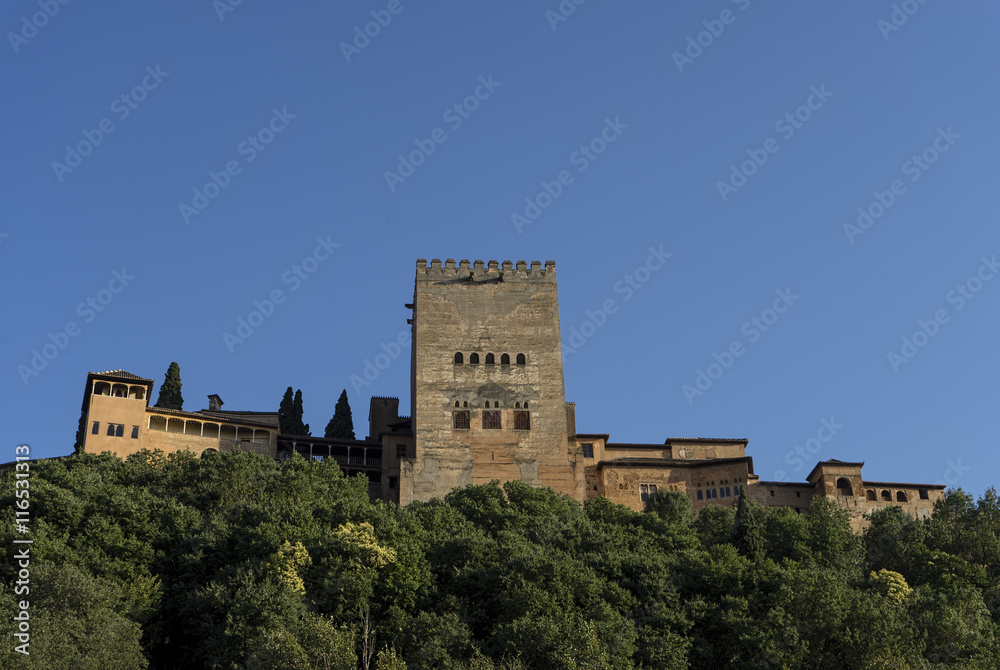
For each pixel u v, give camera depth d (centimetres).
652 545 9562
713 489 12219
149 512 8644
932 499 12388
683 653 7019
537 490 10906
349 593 7344
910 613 7844
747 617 7469
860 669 6956
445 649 6806
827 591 7594
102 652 6369
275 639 6338
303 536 8031
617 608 7606
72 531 8125
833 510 11062
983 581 9238
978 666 7156
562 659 6462
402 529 8525
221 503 9469
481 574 7838
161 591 7619
